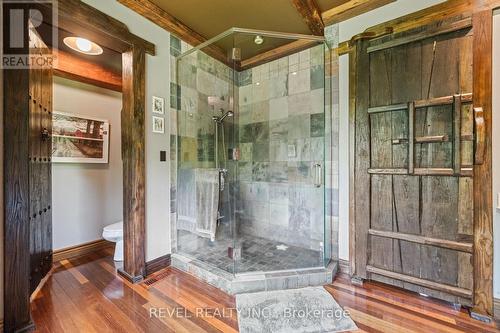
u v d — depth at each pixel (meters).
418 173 1.81
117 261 2.53
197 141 2.62
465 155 1.65
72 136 2.71
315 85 2.55
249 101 3.02
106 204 3.04
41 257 2.02
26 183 1.45
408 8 1.90
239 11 2.20
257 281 1.93
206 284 2.04
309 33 2.49
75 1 1.64
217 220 2.47
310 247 2.57
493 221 1.58
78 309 1.68
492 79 1.56
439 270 1.75
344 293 1.90
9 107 1.37
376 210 2.00
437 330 1.48
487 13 1.57
